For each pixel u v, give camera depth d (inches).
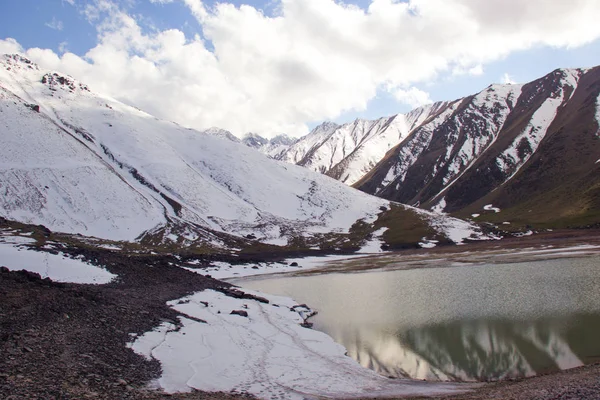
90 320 1095.0
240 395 770.8
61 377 685.3
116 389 682.8
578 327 1321.4
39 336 887.7
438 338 1318.9
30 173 5315.0
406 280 2731.3
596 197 6835.6
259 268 3959.2
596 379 748.0
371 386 895.7
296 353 1140.5
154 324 1208.2
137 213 5531.5
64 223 4768.7
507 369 1018.7
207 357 1002.1
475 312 1637.6
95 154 6811.0
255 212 7076.8
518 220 7180.1
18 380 626.8
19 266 1603.1
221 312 1565.0
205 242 5270.7
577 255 3395.7
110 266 1950.1
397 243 5876.0
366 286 2568.9
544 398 650.8
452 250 5044.3
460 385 903.7
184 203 6569.9
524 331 1325.0
